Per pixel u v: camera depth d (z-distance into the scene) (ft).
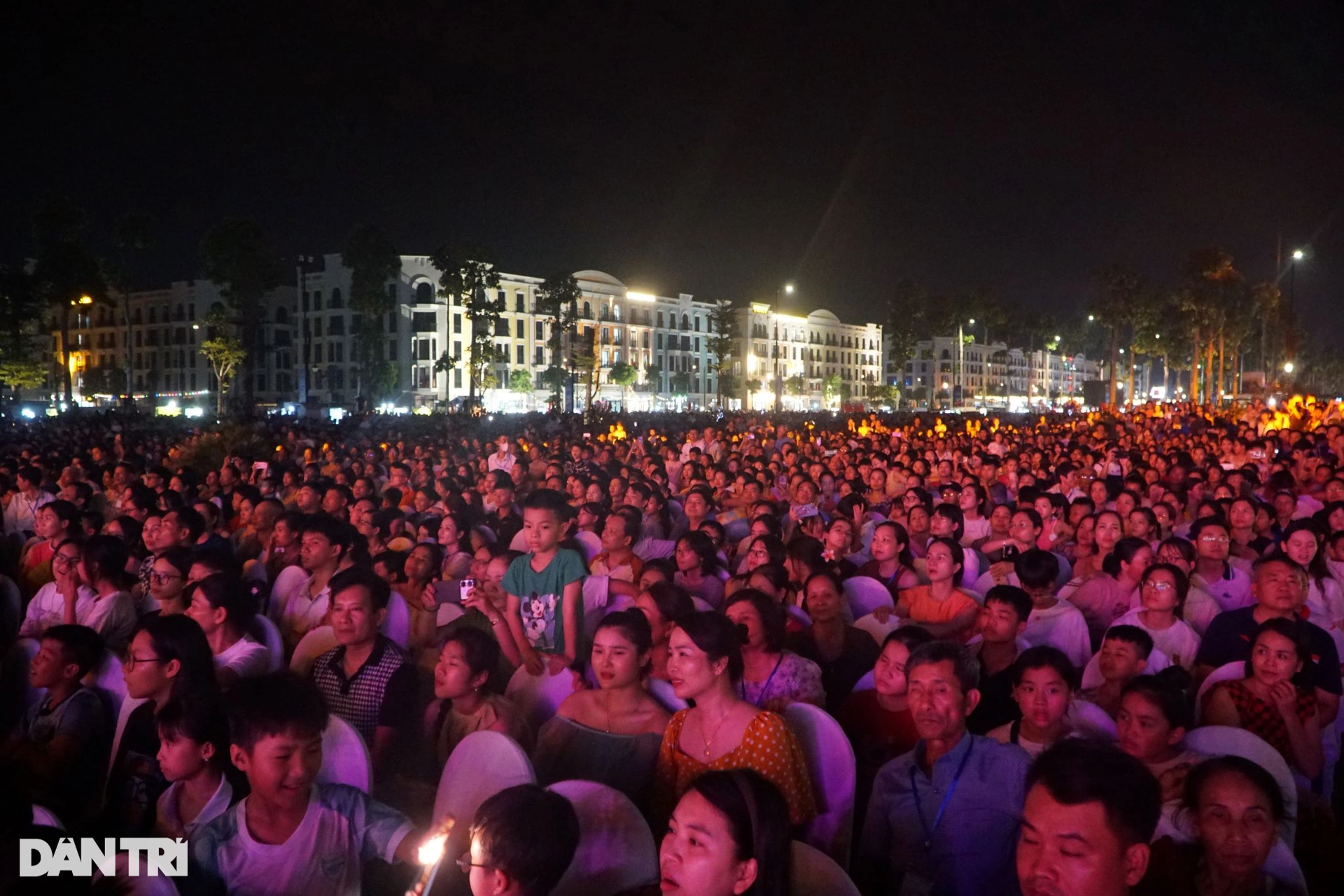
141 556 21.03
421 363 248.73
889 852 11.02
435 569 18.84
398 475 37.50
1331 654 13.97
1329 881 11.05
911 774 10.90
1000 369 440.04
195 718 10.38
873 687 14.07
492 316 212.43
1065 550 25.35
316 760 9.65
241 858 9.55
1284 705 12.52
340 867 9.80
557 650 15.69
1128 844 6.77
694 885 7.62
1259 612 15.66
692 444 59.88
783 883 7.80
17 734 13.30
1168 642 16.16
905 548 21.40
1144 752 10.97
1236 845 8.46
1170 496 28.37
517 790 8.48
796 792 10.75
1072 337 380.58
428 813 12.41
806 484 31.78
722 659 10.94
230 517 28.78
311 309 259.60
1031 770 7.41
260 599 20.62
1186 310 210.59
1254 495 29.37
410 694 13.85
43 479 32.73
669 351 314.55
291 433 76.02
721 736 11.01
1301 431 63.10
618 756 12.14
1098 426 69.41
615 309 294.46
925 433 75.56
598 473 34.27
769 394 333.21
